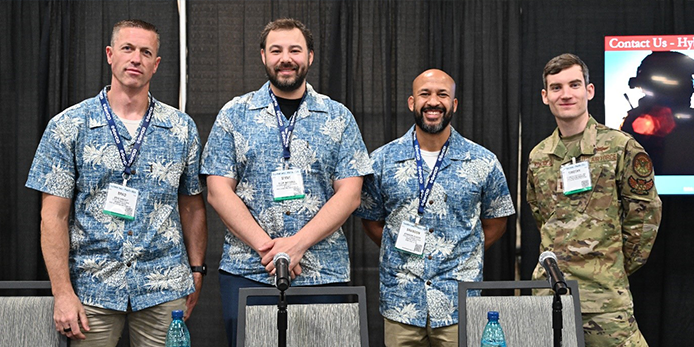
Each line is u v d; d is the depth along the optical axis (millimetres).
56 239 2574
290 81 2738
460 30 3986
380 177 3170
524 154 3959
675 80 3684
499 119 3959
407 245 3033
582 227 3086
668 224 3934
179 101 3961
